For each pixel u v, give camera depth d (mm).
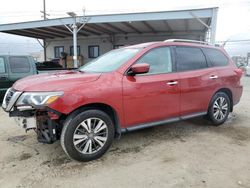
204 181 2836
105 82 3393
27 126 3297
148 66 3516
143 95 3701
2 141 4137
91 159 3371
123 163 3311
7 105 3363
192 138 4285
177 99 4129
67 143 3176
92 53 22484
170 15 12086
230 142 4094
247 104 7691
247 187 2711
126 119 3619
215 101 4848
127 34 21062
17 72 7277
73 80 3258
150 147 3861
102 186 2754
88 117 3289
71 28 14805
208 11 11562
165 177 2932
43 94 3029
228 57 5219
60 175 2992
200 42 4809
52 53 24188
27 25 15320
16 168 3172
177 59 4227
